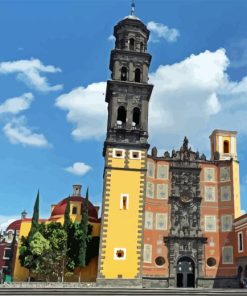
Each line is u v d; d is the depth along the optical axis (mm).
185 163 72250
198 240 67438
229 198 69812
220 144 76875
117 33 74500
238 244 64938
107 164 64500
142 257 60344
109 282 58219
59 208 79312
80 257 64500
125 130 66562
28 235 68312
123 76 71125
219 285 65000
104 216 61562
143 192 63750
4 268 93562
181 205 69625
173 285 64250
